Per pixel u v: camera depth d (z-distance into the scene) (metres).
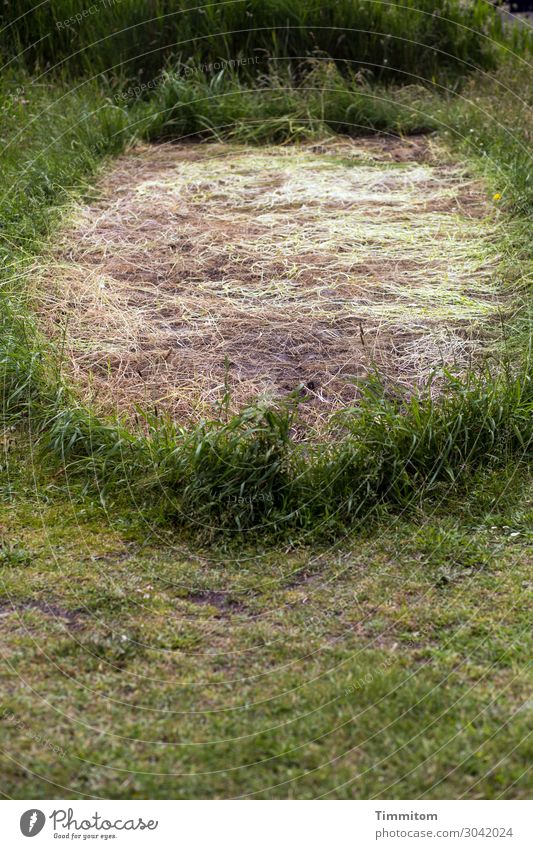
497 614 3.52
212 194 6.89
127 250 6.11
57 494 4.20
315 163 7.43
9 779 2.85
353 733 3.00
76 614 3.51
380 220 6.53
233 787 2.84
